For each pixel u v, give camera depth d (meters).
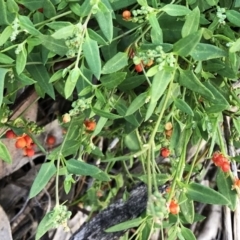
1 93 0.17
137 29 0.19
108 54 0.19
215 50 0.17
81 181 0.29
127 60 0.18
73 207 0.29
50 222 0.18
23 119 0.21
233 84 0.21
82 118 0.20
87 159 0.28
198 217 0.21
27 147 0.22
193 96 0.19
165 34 0.19
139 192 0.24
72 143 0.20
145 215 0.19
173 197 0.19
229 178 0.20
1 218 0.25
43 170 0.18
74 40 0.17
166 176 0.20
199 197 0.18
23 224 0.29
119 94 0.21
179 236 0.19
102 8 0.16
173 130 0.19
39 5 0.18
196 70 0.18
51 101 0.27
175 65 0.17
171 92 0.18
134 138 0.22
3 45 0.19
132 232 0.26
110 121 0.21
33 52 0.19
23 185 0.28
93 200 0.27
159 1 0.19
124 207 0.23
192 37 0.16
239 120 0.20
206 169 0.28
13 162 0.27
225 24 0.19
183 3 0.19
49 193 0.28
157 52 0.16
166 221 0.21
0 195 0.28
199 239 0.30
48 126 0.27
